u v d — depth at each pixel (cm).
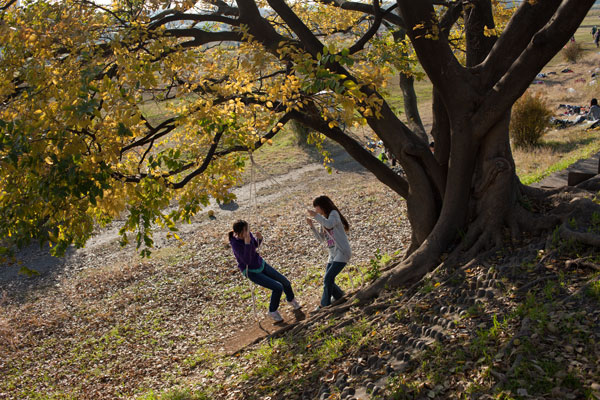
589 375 327
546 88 2764
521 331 393
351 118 475
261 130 609
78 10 566
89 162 434
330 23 984
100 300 1043
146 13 606
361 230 1262
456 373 383
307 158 2161
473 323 454
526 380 337
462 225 650
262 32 654
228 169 631
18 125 430
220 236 1346
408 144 676
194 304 975
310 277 995
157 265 1192
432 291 559
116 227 1526
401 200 1460
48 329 938
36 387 749
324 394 442
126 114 434
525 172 1376
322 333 601
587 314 395
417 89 3506
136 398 646
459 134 629
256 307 901
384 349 484
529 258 534
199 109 552
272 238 1288
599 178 705
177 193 670
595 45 4278
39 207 438
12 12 558
